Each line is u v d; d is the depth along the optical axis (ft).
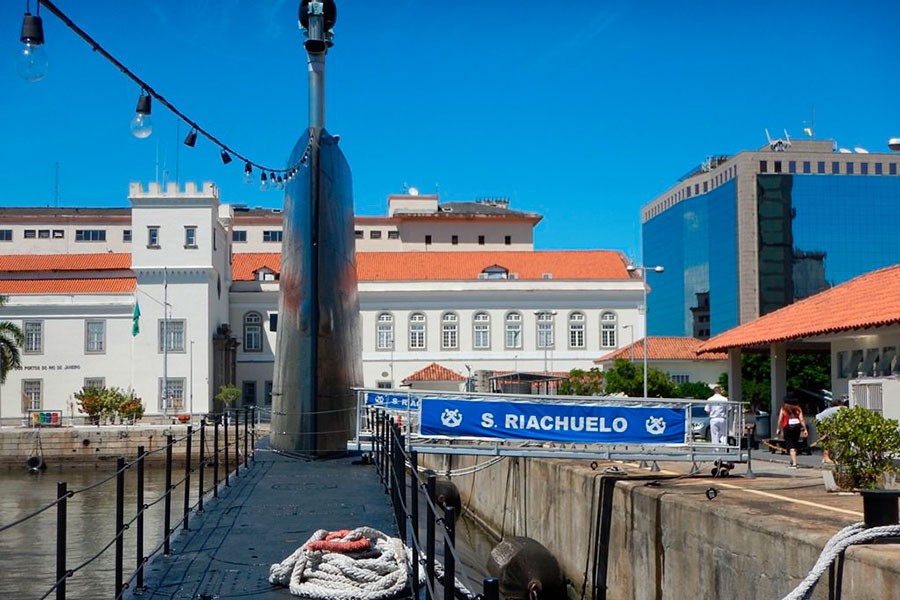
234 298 240.32
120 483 29.58
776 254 402.52
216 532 39.40
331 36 69.72
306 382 65.72
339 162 67.72
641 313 235.20
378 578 29.14
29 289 223.92
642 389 162.09
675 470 65.26
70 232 296.51
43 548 71.05
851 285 87.86
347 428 67.92
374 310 234.38
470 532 91.25
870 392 66.08
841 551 31.07
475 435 55.77
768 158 405.18
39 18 22.71
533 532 75.61
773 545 37.01
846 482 47.44
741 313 405.59
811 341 91.40
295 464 64.59
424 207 318.45
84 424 205.57
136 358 216.33
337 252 66.59
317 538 31.40
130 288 224.53
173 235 217.56
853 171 407.03
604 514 57.82
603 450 57.11
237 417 67.21
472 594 32.71
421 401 55.98
